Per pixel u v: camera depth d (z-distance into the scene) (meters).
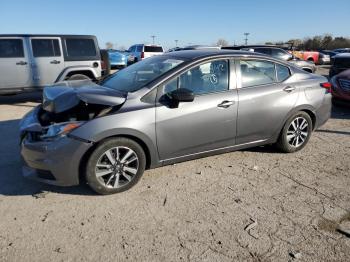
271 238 3.22
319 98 5.40
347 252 3.04
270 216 3.59
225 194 4.06
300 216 3.60
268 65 5.00
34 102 10.12
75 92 4.17
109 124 3.78
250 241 3.18
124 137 3.93
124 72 5.08
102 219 3.51
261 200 3.93
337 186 4.29
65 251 3.02
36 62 9.58
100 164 3.86
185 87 4.29
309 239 3.21
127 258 2.94
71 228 3.35
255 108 4.75
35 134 3.91
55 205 3.77
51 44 9.73
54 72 9.84
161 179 4.42
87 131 3.71
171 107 4.13
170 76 4.21
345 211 3.70
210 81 4.48
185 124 4.23
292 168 4.83
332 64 12.34
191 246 3.10
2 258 2.92
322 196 4.03
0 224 3.41
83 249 3.05
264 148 5.59
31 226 3.38
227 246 3.11
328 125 7.25
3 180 4.38
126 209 3.70
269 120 4.94
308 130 5.44
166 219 3.52
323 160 5.15
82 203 3.82
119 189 4.02
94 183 3.87
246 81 4.76
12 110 8.81
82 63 10.16
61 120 4.15
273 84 4.98
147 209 3.70
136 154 4.03
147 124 3.98
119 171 3.98
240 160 5.09
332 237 3.25
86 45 10.18
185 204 3.82
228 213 3.64
